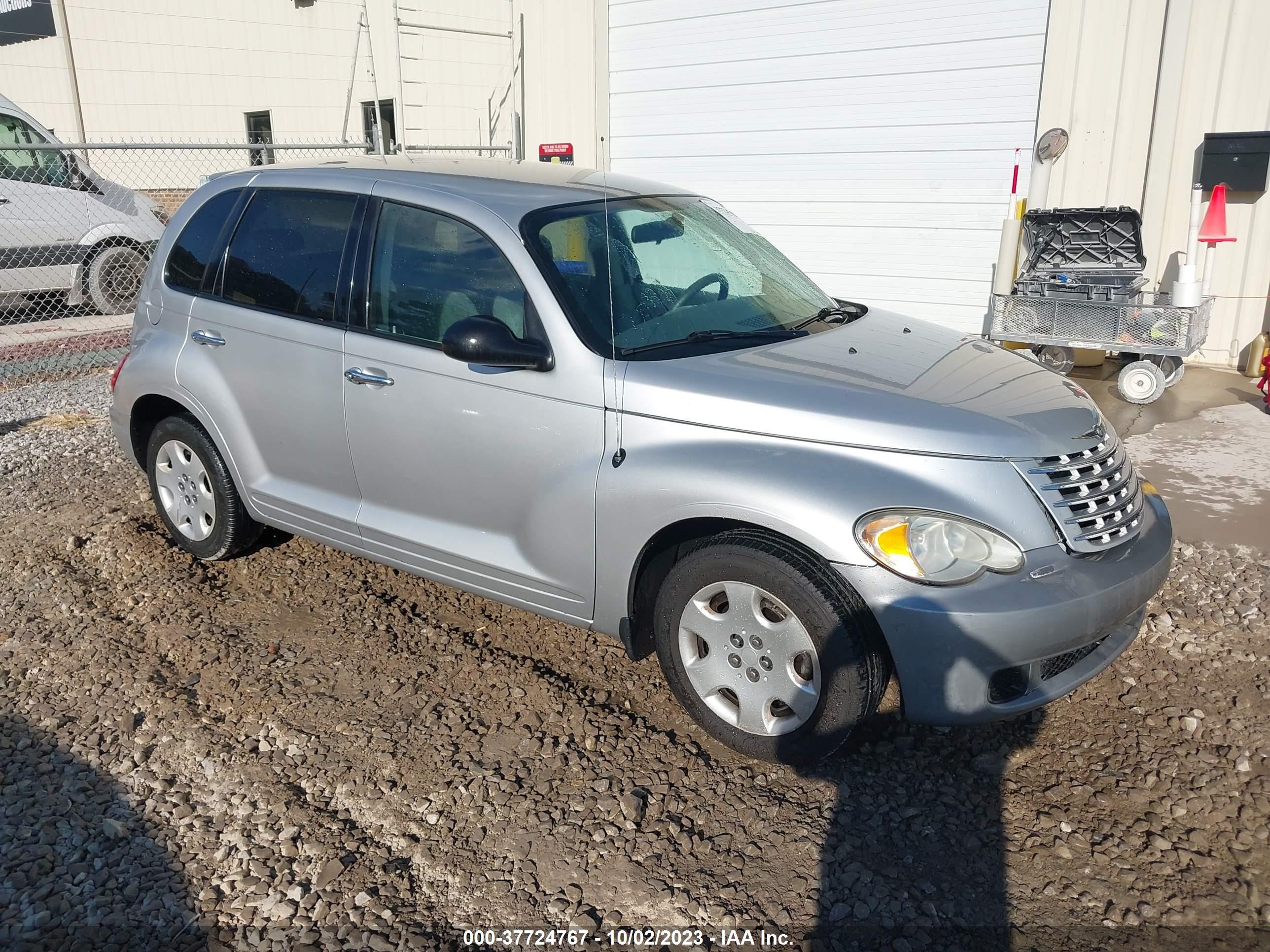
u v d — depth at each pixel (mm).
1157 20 6852
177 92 14977
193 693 3521
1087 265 6680
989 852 2699
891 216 8297
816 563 2805
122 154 16016
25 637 3930
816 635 2805
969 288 8094
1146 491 3451
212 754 3164
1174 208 7184
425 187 3621
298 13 13000
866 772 3037
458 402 3387
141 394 4379
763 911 2508
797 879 2607
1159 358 6582
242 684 3553
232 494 4262
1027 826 2799
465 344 3086
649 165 9641
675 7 9008
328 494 3908
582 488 3156
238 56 13977
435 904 2553
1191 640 3711
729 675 3043
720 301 3633
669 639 3131
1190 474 5344
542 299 3238
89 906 2557
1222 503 4934
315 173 3941
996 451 2811
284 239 3934
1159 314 6305
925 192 8078
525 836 2777
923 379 3150
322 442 3814
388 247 3629
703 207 4180
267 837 2797
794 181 8711
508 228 3365
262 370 3922
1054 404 3133
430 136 11672
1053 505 2822
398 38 11062
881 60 8008
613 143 9836
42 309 10086
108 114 16078
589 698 3461
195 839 2795
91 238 9703
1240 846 2695
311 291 3803
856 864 2656
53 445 6363
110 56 15750
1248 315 7156
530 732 3254
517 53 10305
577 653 3777
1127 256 6547
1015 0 7316
